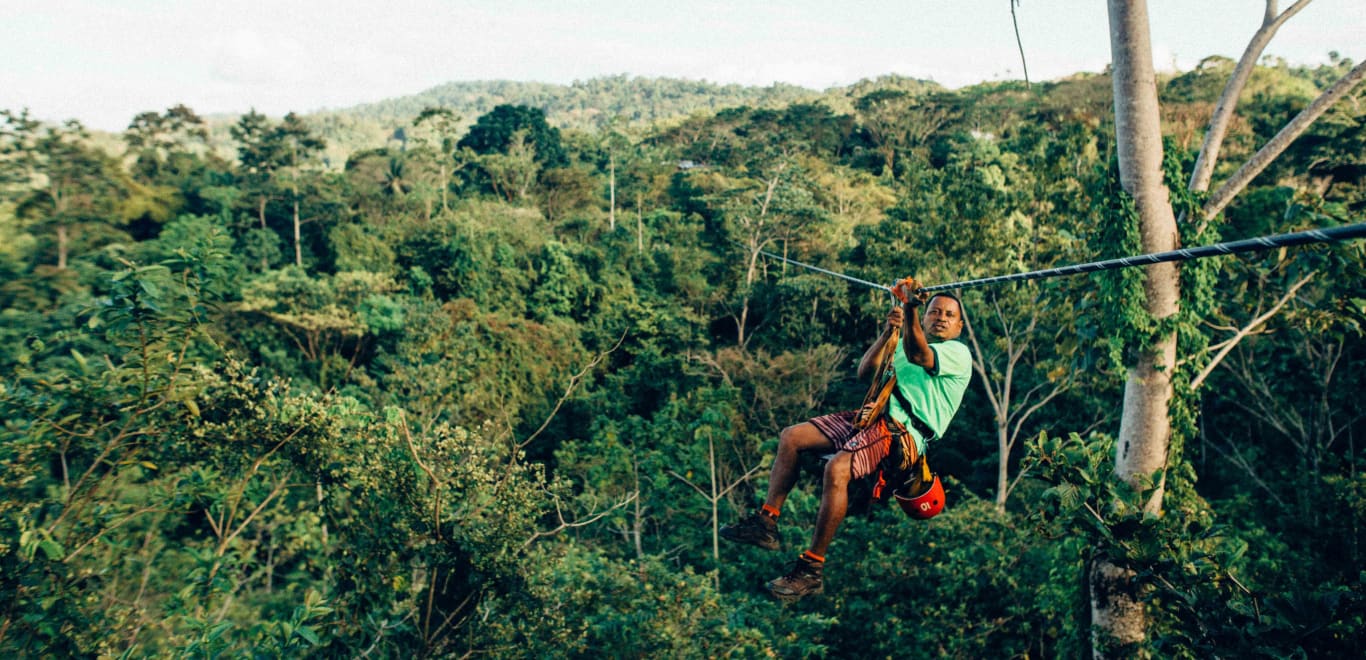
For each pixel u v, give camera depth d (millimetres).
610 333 45938
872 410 3330
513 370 38875
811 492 22828
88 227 37875
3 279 31516
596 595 11633
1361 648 6188
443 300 49438
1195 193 10594
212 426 9047
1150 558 7645
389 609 10117
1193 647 7207
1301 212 11188
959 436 30062
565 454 27656
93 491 7953
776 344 43094
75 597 7738
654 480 23328
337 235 51562
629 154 84375
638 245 56906
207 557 8602
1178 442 11039
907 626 15359
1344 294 11211
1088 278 11562
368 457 10039
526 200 72375
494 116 89000
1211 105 47156
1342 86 9555
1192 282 10609
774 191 54438
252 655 7785
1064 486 8102
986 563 15328
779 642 14352
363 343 39375
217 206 54781
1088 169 21969
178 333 7484
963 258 24047
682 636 12039
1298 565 15445
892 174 84500
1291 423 23234
